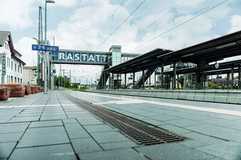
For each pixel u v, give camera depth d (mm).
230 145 4152
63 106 12016
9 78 43688
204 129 5641
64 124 6352
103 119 7336
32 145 4148
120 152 3732
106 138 4691
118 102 15586
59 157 3471
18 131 5383
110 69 53031
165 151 3783
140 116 8086
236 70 38406
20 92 21828
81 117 7758
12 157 3479
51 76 67750
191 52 24828
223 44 20312
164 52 28031
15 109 10352
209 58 28953
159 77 49656
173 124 6391
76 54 67312
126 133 5188
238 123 6516
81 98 21047
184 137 4789
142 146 4098
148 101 16781
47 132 5262
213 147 4023
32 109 10367
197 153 3668
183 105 12969
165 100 18188
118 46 66625
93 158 3426
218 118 7539
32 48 27406
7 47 41969
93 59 68062
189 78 48719
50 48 28344
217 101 15281
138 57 33000
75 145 4148
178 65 42875
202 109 10500
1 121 6832
